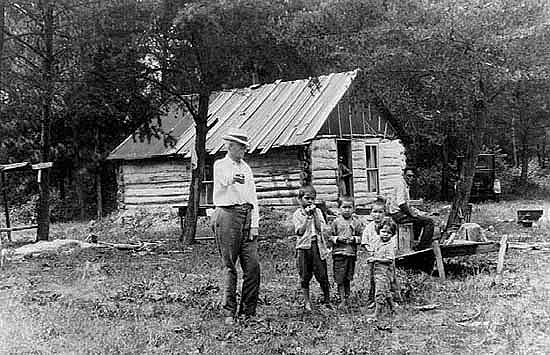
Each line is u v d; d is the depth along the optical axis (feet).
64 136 109.50
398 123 85.97
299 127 78.13
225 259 29.48
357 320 29.25
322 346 25.34
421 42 54.39
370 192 82.23
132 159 89.71
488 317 29.89
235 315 29.76
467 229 50.16
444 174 121.29
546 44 57.98
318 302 33.17
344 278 32.78
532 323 28.35
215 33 54.08
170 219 86.69
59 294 36.76
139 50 56.70
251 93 93.15
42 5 58.70
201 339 26.16
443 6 53.78
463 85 58.54
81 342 25.86
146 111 64.34
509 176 136.26
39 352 24.47
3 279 42.88
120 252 56.24
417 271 42.50
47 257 53.42
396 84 58.59
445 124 92.84
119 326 28.73
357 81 59.31
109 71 59.52
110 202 115.24
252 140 79.66
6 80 61.05
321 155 75.82
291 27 52.54
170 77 60.54
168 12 54.34
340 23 54.60
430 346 24.94
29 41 63.98
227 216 29.30
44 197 66.18
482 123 64.80
